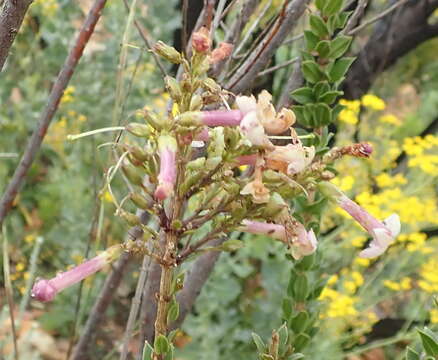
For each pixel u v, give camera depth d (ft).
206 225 1.40
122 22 1.96
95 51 2.02
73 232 1.94
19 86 2.14
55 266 2.05
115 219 1.95
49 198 2.05
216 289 1.71
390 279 1.70
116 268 1.20
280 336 0.79
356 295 1.75
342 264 1.81
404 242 1.74
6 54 0.77
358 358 1.89
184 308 1.11
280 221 0.64
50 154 2.05
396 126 1.92
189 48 1.00
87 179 1.98
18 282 1.94
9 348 1.71
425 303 1.73
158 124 0.61
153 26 1.93
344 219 1.65
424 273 1.66
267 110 0.60
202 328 1.72
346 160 1.79
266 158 0.61
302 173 0.65
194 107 0.64
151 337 1.06
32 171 2.06
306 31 0.95
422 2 1.79
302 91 0.95
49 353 1.82
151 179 0.63
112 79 1.96
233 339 1.73
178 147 0.63
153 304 1.05
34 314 1.91
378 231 0.67
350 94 1.81
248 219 0.67
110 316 1.92
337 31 1.17
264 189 0.61
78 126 1.98
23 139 2.09
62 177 2.03
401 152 2.08
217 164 0.64
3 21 0.76
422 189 1.80
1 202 1.01
